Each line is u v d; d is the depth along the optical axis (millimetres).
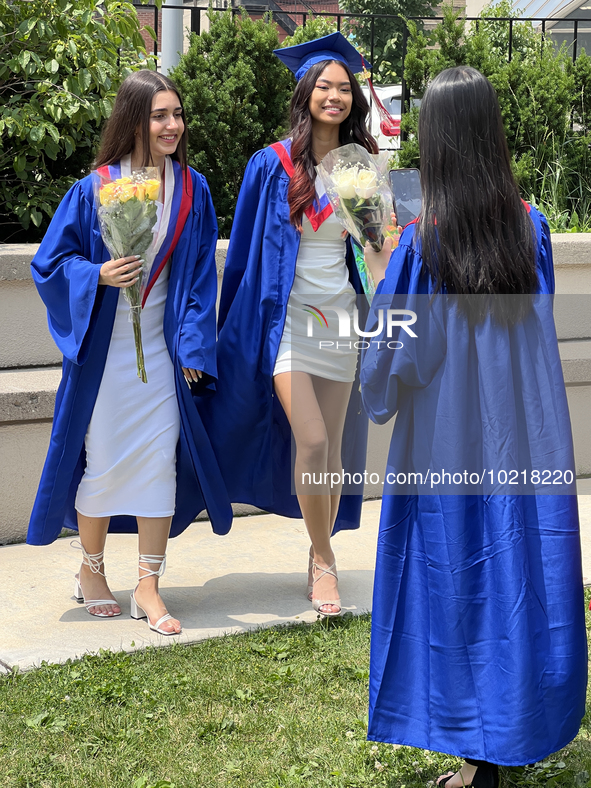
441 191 2305
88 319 3273
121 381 3451
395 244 3082
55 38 5645
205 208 3604
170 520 3604
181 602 3846
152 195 3186
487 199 2275
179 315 3482
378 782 2598
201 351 3443
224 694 3025
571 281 5867
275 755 2711
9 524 4555
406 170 3955
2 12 5637
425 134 2322
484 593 2342
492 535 2322
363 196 3092
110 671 3156
